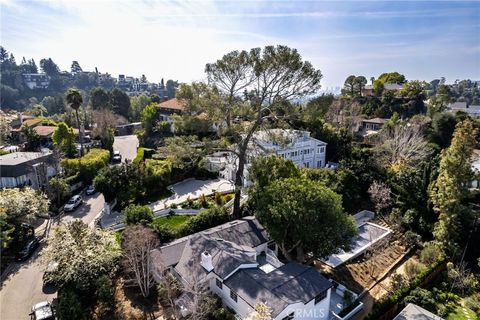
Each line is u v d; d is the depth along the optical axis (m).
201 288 22.22
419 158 50.38
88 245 23.75
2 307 22.77
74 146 57.69
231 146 37.00
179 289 22.88
